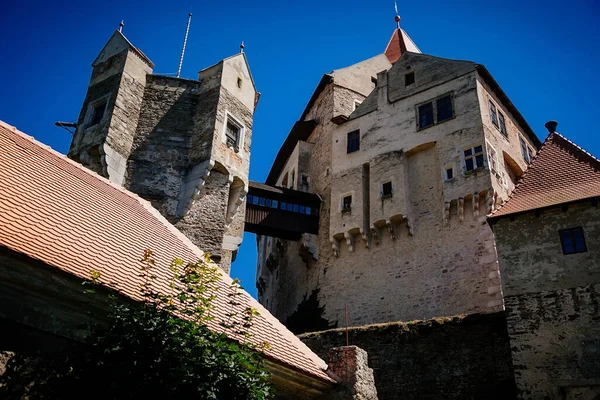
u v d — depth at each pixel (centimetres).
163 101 2028
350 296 2731
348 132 3234
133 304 872
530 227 1692
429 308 2420
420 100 2989
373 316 2588
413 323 1872
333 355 1184
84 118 1950
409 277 2553
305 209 3194
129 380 708
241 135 2056
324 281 2919
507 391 1606
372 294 2645
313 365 1128
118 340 738
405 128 2953
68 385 709
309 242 3089
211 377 769
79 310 837
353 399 1086
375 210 2803
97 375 709
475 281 2333
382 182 2870
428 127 2859
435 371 1761
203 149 1900
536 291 1591
